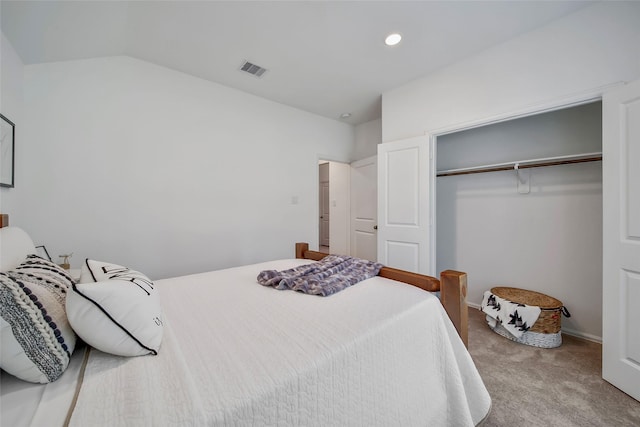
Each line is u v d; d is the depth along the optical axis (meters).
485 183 3.00
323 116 4.05
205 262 2.94
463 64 2.46
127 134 2.46
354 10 1.85
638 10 1.64
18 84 1.93
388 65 2.58
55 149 2.16
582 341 2.25
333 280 1.54
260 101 3.35
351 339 0.94
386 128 3.11
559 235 2.47
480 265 3.05
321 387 0.81
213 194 2.98
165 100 2.66
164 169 2.67
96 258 2.33
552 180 2.52
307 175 3.86
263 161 3.39
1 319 0.65
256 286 1.58
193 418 0.59
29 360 0.68
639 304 1.50
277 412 0.71
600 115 2.27
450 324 1.31
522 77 2.11
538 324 2.15
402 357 1.07
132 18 1.91
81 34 1.94
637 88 1.50
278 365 0.79
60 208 2.19
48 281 0.92
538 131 2.61
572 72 1.88
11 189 1.87
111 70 2.39
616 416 1.40
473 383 1.27
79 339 0.91
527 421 1.37
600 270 2.25
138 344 0.82
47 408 0.62
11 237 1.24
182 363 0.78
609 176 1.65
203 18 1.93
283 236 3.59
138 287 0.93
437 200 3.45
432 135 2.70
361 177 4.19
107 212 2.38
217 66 2.63
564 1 1.76
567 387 1.63
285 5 1.80
